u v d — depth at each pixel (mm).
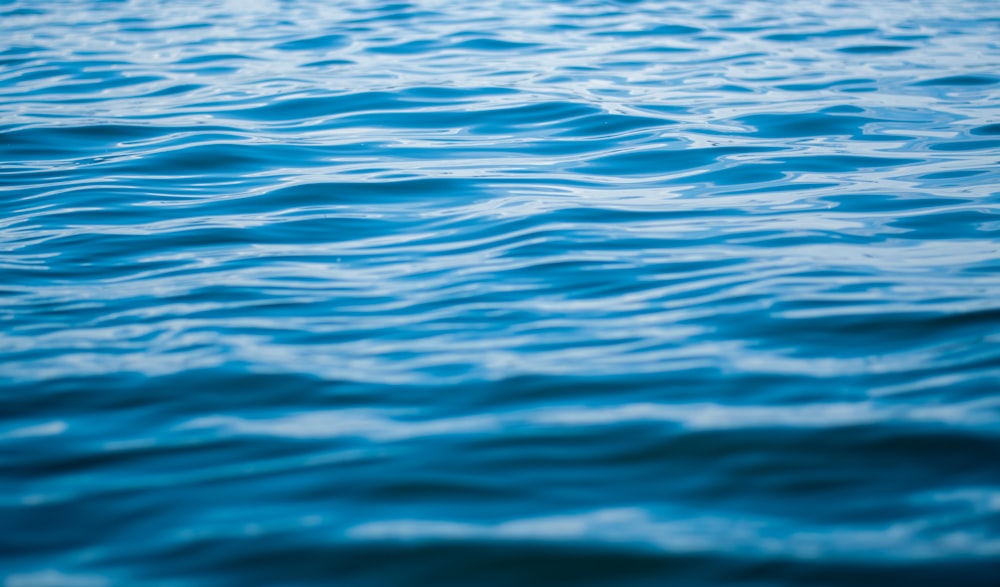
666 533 3738
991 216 7629
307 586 3492
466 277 6566
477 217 7852
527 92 12281
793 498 3959
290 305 6164
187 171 9359
